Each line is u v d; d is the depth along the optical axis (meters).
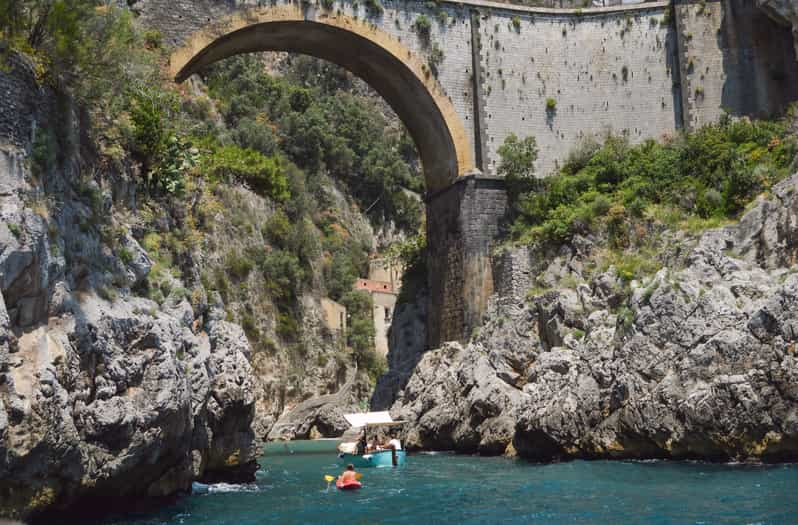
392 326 51.91
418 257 52.00
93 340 16.14
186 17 36.94
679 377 26.78
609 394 28.88
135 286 19.38
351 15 39.44
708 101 40.69
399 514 19.27
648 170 38.31
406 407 40.16
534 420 30.66
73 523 16.27
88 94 19.48
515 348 36.22
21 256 14.38
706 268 29.56
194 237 24.84
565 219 38.06
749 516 16.91
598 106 41.94
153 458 17.28
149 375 17.42
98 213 18.42
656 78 41.75
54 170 16.84
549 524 17.30
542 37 42.28
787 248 29.28
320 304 71.44
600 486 22.22
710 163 36.41
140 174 22.52
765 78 40.44
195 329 22.41
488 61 41.47
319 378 65.44
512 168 40.28
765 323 25.36
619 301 33.03
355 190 98.69
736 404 24.88
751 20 40.91
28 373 14.08
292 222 71.69
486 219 40.16
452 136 40.72
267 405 57.22
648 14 42.31
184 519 18.00
